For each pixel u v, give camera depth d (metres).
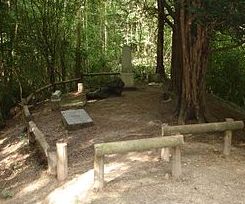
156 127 8.02
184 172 5.61
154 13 15.23
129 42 19.09
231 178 5.49
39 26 13.48
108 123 8.68
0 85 11.86
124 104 10.59
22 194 6.07
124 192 5.07
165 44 17.97
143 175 5.55
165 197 4.90
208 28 7.39
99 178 5.13
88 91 12.65
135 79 15.91
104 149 5.03
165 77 14.49
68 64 15.73
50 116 9.99
